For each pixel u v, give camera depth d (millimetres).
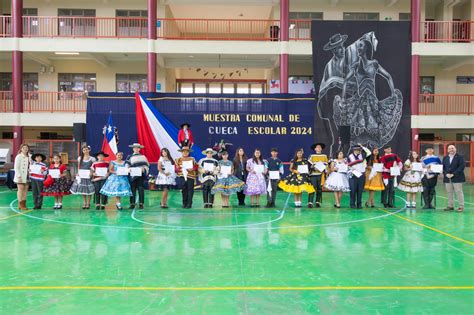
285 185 12945
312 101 17203
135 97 16594
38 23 23875
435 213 12000
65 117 21016
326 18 24625
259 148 16938
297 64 25000
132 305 5031
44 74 24641
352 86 17609
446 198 15695
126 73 25047
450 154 12398
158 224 10219
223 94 16875
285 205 13594
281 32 20422
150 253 7445
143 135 16516
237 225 10125
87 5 24344
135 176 12547
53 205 13422
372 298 5301
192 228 9734
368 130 17469
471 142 21375
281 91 20375
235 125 16875
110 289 5590
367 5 24578
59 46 20547
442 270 6520
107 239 8555
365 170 12953
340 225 10164
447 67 24234
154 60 20484
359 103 17547
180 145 16594
